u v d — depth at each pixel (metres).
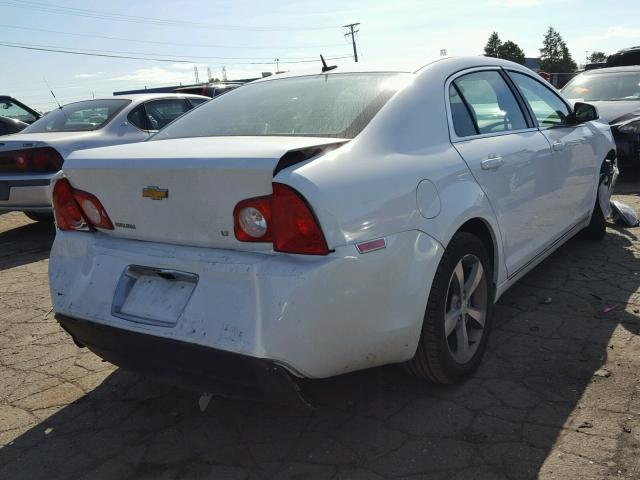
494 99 3.55
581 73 10.05
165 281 2.46
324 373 2.29
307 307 2.15
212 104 3.44
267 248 2.24
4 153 6.19
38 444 2.75
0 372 3.48
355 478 2.38
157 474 2.50
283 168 2.22
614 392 2.86
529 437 2.55
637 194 7.33
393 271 2.42
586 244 5.33
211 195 2.29
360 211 2.30
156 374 2.48
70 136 6.51
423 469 2.39
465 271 3.03
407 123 2.76
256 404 3.01
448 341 2.94
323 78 3.24
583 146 4.49
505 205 3.25
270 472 2.46
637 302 3.96
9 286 5.11
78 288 2.67
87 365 3.54
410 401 2.90
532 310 3.92
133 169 2.46
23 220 7.98
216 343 2.19
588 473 2.30
